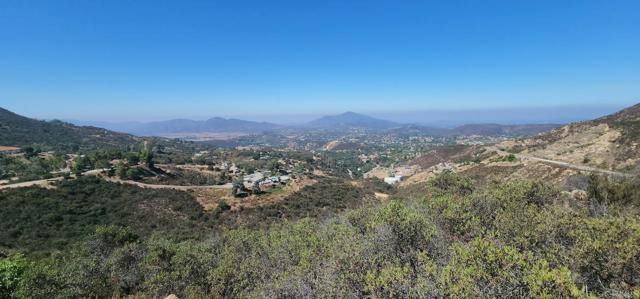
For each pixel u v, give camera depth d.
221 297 10.25
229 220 45.06
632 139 48.03
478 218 9.44
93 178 49.75
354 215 12.34
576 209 12.64
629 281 6.07
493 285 5.26
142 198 46.84
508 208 10.34
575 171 41.66
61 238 32.88
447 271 5.56
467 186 19.36
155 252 13.13
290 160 132.00
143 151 66.31
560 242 7.64
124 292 12.22
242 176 80.38
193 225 42.47
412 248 8.02
